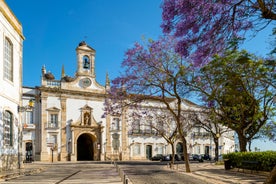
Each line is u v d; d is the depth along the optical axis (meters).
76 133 56.59
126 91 27.88
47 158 53.44
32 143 53.16
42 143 53.47
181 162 51.03
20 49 29.12
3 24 24.55
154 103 57.59
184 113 48.50
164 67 25.70
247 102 30.00
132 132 61.50
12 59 26.95
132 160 60.06
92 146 59.69
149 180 19.20
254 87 26.33
